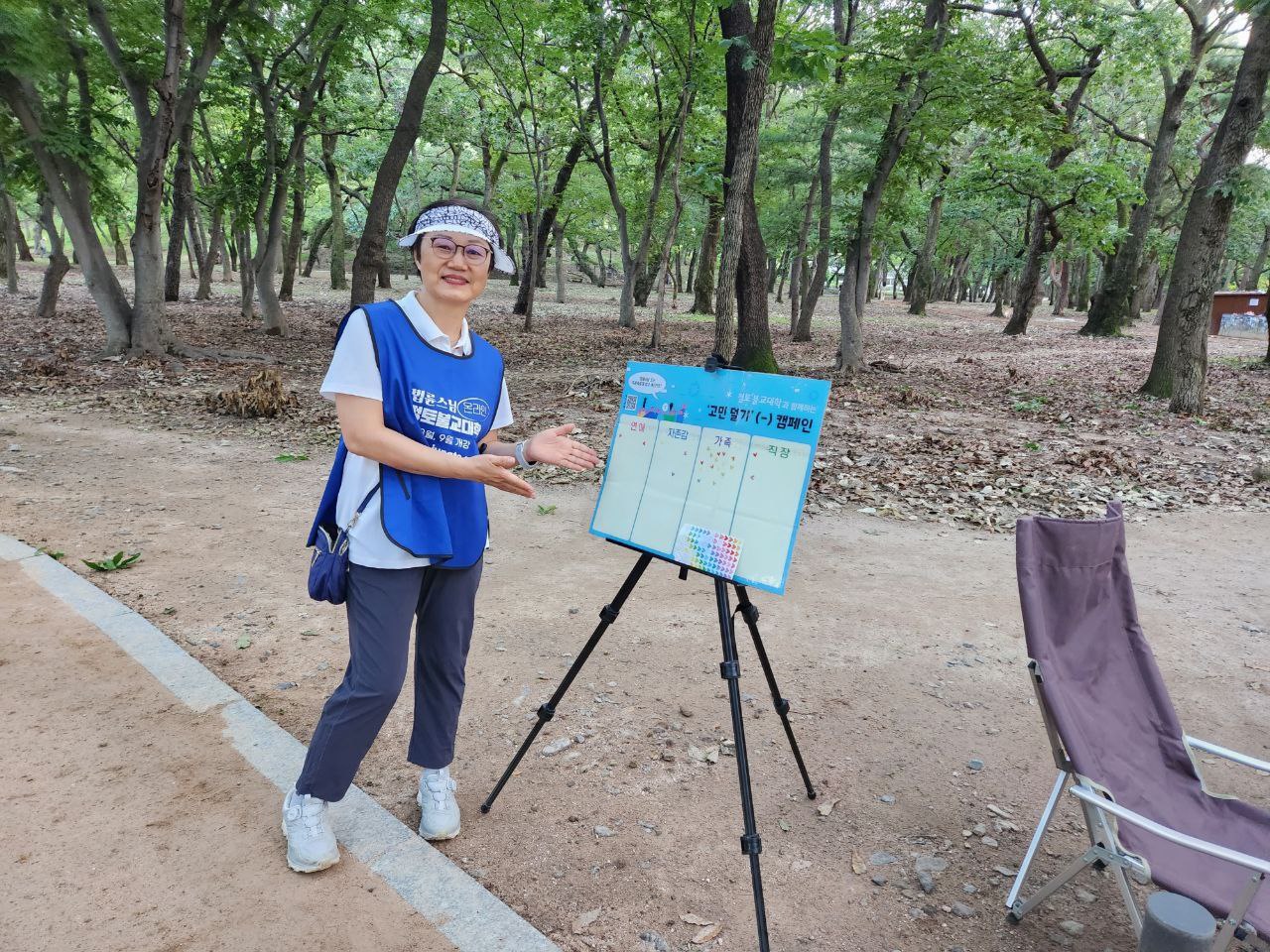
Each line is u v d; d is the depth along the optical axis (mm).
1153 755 2502
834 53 8039
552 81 22000
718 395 2371
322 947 2127
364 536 2158
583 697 3705
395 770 3055
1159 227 34938
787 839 2805
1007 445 9281
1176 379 11586
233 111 18859
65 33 12523
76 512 5980
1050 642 2324
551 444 2383
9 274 24359
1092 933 2443
